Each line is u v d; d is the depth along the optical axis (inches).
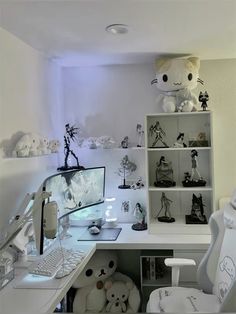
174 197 107.2
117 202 110.3
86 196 96.3
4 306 50.8
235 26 72.0
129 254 109.0
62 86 111.3
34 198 66.9
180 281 86.4
